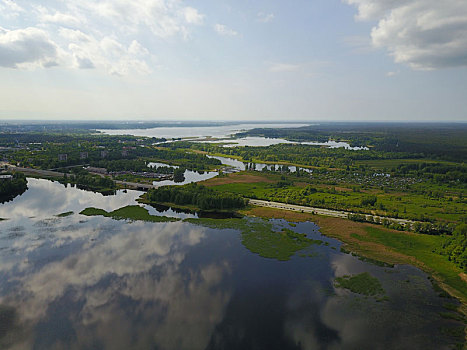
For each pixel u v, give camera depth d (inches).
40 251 4517.7
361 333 2984.7
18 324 3031.5
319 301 3489.2
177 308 3324.3
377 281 3907.5
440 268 4244.6
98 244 4817.9
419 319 3193.9
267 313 3272.6
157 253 4576.8
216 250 4722.0
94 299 3442.4
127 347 2778.1
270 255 4584.2
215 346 2805.1
